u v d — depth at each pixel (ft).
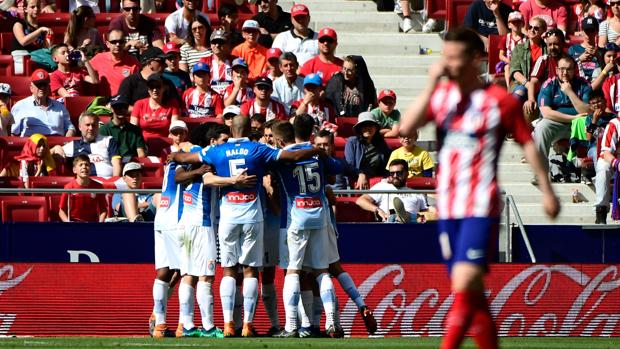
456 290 64.75
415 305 132.67
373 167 155.63
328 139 145.28
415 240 135.13
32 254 132.16
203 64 170.19
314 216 117.50
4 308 129.18
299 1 207.31
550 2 193.77
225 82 177.78
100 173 156.35
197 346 103.30
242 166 115.44
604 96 169.27
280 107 166.20
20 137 158.81
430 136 179.52
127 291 130.41
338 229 134.31
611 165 152.25
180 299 119.24
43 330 129.39
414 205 137.80
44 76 167.02
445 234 66.39
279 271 130.62
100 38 189.98
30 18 194.39
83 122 157.79
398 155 157.99
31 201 135.44
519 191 169.27
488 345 64.49
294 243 117.60
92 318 129.90
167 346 103.81
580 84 167.43
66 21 195.62
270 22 194.18
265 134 137.90
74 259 132.57
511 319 133.90
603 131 156.66
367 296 132.16
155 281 120.78
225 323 118.32
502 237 139.33
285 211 118.21
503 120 65.67
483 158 65.77
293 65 172.35
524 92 172.76
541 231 138.82
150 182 146.51
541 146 166.91
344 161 154.92
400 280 132.77
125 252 132.87
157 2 204.64
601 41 189.57
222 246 117.50
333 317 117.91
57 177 145.89
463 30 66.33
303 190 117.39
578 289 135.03
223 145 116.26
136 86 172.45
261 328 128.98
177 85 175.42
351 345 106.01
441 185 66.64
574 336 134.21
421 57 193.57
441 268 133.28
